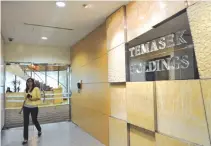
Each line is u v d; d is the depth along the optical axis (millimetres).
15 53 6059
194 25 1799
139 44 2760
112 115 3592
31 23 4043
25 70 6848
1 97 4812
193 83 1822
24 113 4289
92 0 2943
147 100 2521
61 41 5836
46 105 6996
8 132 5137
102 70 4086
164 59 2271
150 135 2527
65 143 4074
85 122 5168
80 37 5355
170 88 2139
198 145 1749
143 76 2678
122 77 3148
